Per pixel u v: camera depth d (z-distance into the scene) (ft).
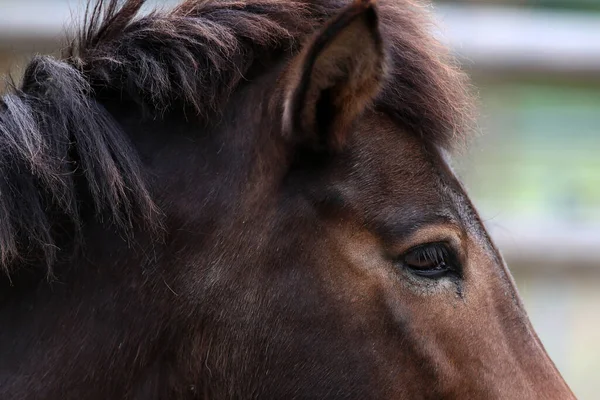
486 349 10.82
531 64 14.21
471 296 10.84
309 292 10.79
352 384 10.80
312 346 10.80
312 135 10.74
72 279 10.74
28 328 10.71
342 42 10.60
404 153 10.87
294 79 10.67
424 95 10.93
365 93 10.71
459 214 10.89
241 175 10.82
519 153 23.04
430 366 10.78
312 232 10.79
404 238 10.78
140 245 10.77
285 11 11.01
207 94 10.84
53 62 10.84
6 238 10.60
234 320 10.79
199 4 11.01
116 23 10.97
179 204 10.79
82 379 10.73
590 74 14.32
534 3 23.22
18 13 13.44
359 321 10.78
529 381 10.83
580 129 24.56
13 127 10.69
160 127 10.85
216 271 10.79
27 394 10.68
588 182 24.21
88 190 10.75
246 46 10.93
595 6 23.56
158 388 10.82
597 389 19.92
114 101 10.89
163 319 10.78
